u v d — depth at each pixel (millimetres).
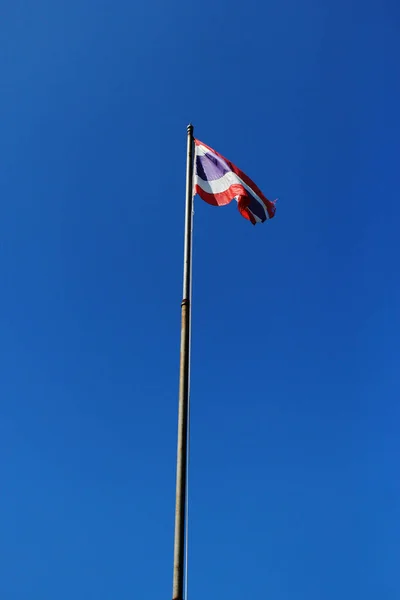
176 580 9375
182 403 10977
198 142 16469
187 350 11555
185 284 12492
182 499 10055
